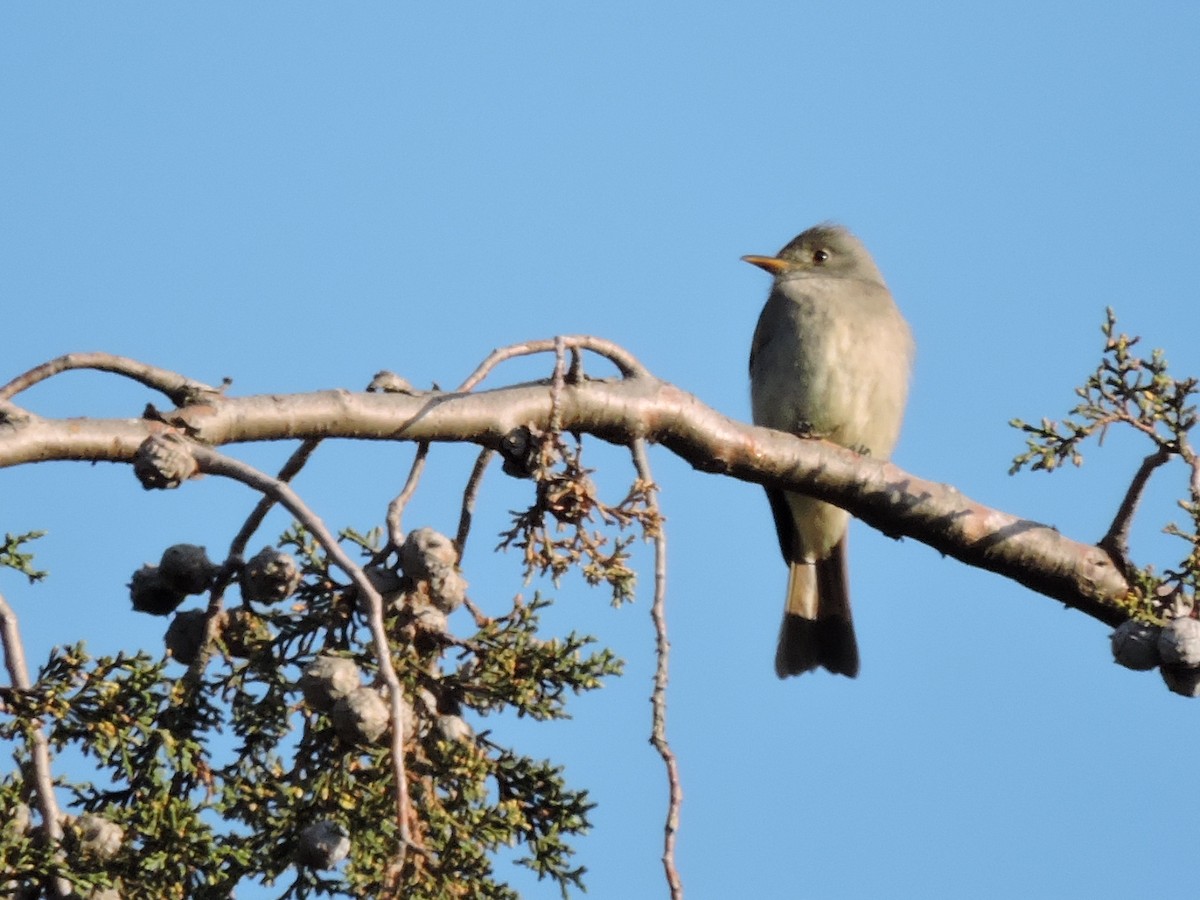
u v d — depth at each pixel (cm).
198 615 751
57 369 755
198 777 720
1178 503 931
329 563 743
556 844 709
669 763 711
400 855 625
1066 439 947
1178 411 945
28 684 664
